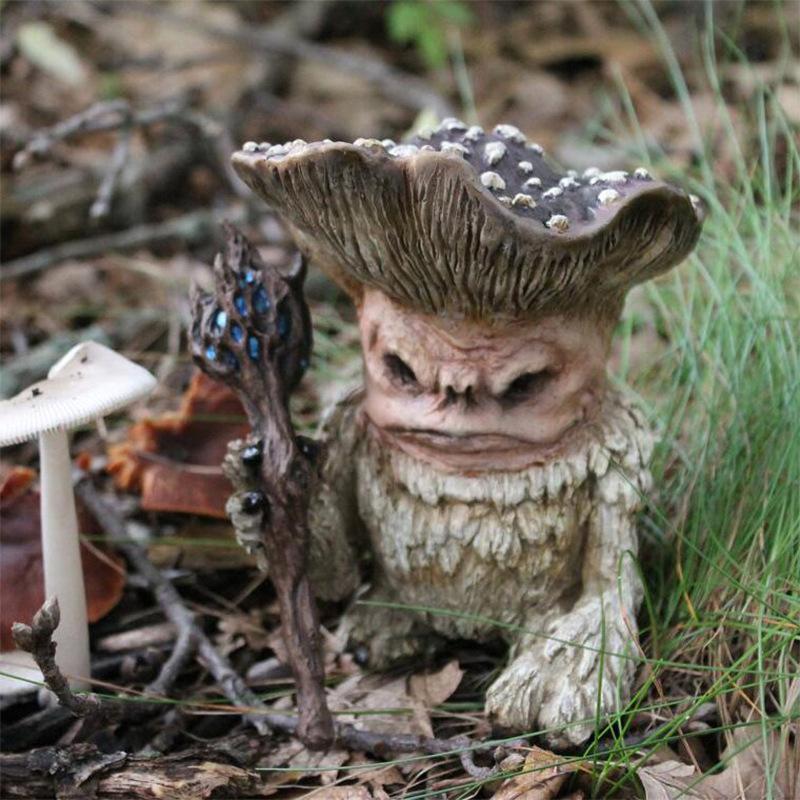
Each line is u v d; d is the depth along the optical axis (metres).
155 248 1.06
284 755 0.70
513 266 0.64
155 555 0.79
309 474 0.68
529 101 1.36
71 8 1.48
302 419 0.85
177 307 0.94
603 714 0.68
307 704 0.68
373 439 0.70
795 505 0.71
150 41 1.48
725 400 0.77
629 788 0.68
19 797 0.68
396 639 0.72
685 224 0.65
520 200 0.64
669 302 0.85
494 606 0.70
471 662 0.73
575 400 0.68
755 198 0.92
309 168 0.63
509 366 0.67
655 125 1.18
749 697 0.70
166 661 0.74
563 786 0.68
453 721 0.71
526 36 1.53
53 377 0.69
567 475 0.68
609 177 0.66
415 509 0.69
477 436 0.67
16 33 1.37
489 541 0.69
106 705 0.70
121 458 0.78
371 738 0.69
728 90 1.18
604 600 0.69
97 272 1.02
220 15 1.52
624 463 0.69
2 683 0.71
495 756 0.68
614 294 0.68
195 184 1.19
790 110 0.99
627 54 1.40
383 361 0.69
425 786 0.69
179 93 1.33
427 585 0.70
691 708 0.67
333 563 0.71
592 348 0.68
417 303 0.67
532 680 0.68
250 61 1.44
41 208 1.03
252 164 0.65
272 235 1.04
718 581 0.72
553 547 0.69
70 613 0.71
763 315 0.78
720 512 0.74
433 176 0.62
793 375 0.75
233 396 0.79
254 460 0.67
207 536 0.79
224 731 0.72
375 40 1.57
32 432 0.67
